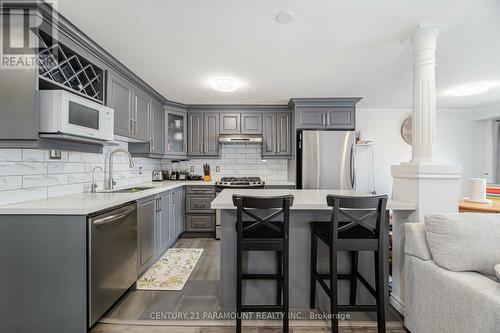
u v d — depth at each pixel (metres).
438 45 2.04
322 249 1.90
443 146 4.58
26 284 1.50
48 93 1.49
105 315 1.81
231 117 4.01
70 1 1.45
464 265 1.31
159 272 2.51
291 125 3.96
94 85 2.17
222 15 1.61
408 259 1.61
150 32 1.81
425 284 1.44
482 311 1.08
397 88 3.17
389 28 1.77
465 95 3.48
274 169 4.32
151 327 1.68
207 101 3.78
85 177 2.37
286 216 1.52
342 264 1.90
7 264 1.50
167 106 3.77
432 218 1.47
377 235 1.51
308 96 3.50
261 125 4.00
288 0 1.46
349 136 3.53
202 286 2.23
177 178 4.16
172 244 3.35
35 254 1.50
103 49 2.06
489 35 1.88
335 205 1.47
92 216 1.57
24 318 1.50
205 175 4.14
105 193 2.24
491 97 3.75
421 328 1.47
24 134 1.46
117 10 1.55
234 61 2.32
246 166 4.32
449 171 1.66
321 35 1.86
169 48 2.06
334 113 3.67
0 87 1.46
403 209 1.69
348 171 3.52
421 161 1.74
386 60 2.31
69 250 1.50
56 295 1.50
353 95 3.47
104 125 1.93
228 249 1.85
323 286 1.62
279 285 1.86
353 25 1.73
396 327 1.69
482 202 2.25
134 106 2.77
